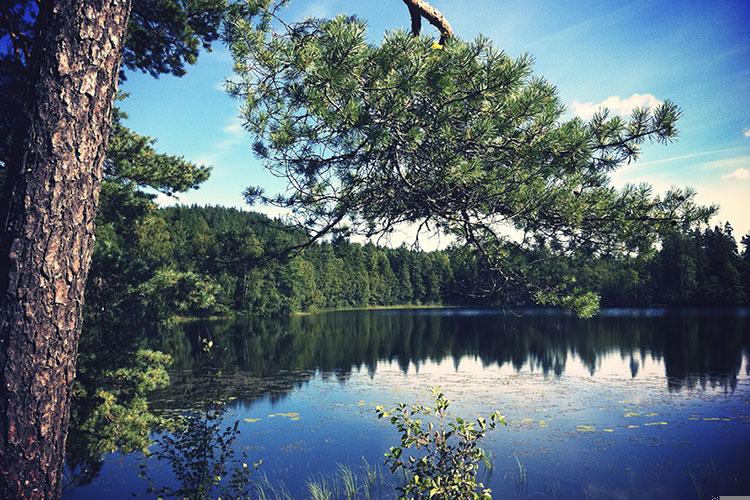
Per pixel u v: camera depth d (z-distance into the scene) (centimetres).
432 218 328
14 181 162
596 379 1677
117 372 668
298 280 5366
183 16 596
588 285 352
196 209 7650
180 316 4312
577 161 297
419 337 3275
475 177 281
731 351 2255
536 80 296
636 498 727
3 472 157
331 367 1994
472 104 281
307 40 278
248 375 1778
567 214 306
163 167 785
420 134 268
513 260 355
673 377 1684
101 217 739
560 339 2950
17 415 158
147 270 695
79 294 172
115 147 730
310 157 316
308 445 962
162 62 645
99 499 683
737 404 1299
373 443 978
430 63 264
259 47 293
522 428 1088
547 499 720
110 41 176
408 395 1444
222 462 466
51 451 166
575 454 922
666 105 299
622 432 1058
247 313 4094
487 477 812
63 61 165
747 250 6144
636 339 2831
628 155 314
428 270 7875
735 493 743
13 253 159
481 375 1794
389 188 315
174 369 1852
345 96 264
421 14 293
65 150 165
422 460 302
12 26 486
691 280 5478
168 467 813
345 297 7588
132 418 659
